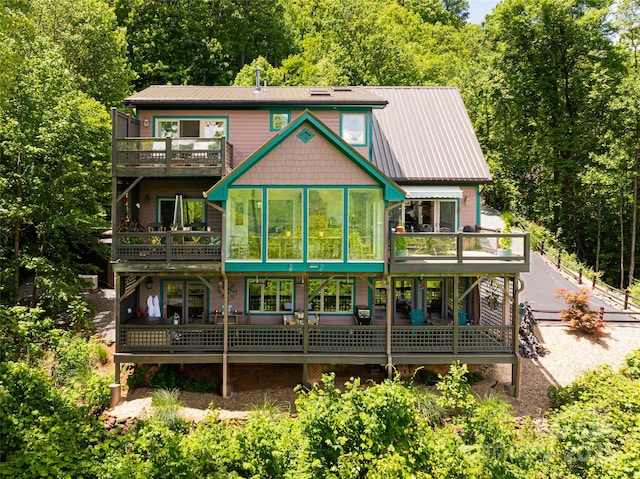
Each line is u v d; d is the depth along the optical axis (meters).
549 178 35.38
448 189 18.02
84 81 26.16
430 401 13.58
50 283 18.53
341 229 15.32
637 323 19.77
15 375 10.54
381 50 42.31
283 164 15.23
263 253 15.30
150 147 15.73
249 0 45.81
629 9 32.31
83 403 13.14
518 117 35.44
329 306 17.86
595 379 14.16
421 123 20.97
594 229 34.09
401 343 15.44
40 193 19.36
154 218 17.94
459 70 48.97
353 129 18.22
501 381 16.23
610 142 30.08
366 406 9.72
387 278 15.44
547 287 23.56
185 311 17.75
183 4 43.78
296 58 44.31
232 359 15.36
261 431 9.45
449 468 9.02
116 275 15.43
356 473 8.55
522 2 33.06
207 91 19.52
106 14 29.27
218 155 15.78
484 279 18.88
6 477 8.52
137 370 16.17
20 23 16.62
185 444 9.15
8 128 18.20
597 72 31.59
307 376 15.89
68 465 8.98
